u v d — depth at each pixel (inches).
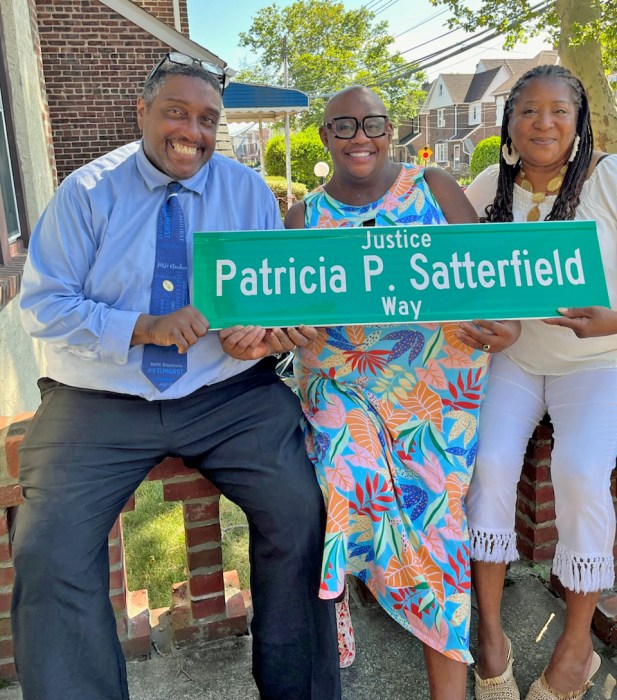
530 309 72.4
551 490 96.3
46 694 60.7
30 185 202.1
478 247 73.7
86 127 356.2
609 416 74.5
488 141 1401.3
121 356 67.4
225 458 69.5
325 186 88.9
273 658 68.6
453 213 84.0
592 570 71.0
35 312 68.9
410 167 86.3
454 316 72.4
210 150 73.8
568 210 78.4
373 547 72.1
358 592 96.0
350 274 72.8
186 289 72.8
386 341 78.4
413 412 78.3
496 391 81.4
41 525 62.3
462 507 75.2
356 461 70.6
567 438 75.1
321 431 73.4
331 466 70.1
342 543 67.2
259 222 77.1
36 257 70.6
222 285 71.4
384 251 73.2
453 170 2428.6
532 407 80.6
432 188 84.7
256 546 69.3
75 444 66.4
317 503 68.3
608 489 71.6
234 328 69.4
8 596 78.7
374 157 83.1
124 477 68.6
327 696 68.6
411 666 81.9
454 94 2410.2
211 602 85.3
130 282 70.8
